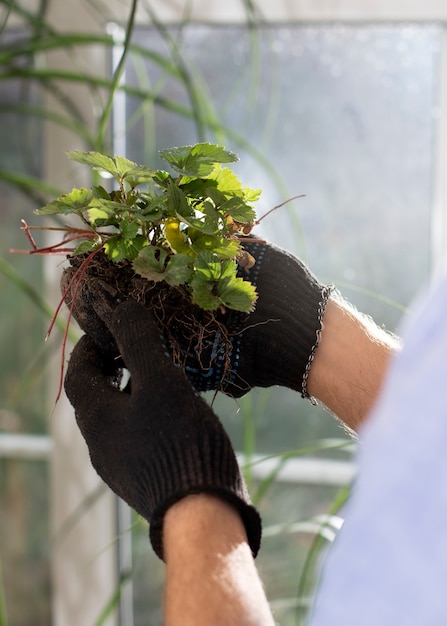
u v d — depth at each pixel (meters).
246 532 0.91
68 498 1.91
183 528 0.88
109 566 1.93
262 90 1.77
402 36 1.72
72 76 1.56
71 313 1.05
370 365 1.05
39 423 1.94
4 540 2.00
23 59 1.79
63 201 1.04
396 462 0.77
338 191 1.79
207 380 1.09
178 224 1.05
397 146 1.76
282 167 1.80
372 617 0.76
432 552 0.75
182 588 0.86
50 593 2.01
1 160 1.84
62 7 1.72
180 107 1.60
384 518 0.76
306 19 1.68
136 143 1.82
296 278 1.08
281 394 1.84
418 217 1.77
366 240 1.79
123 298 1.06
